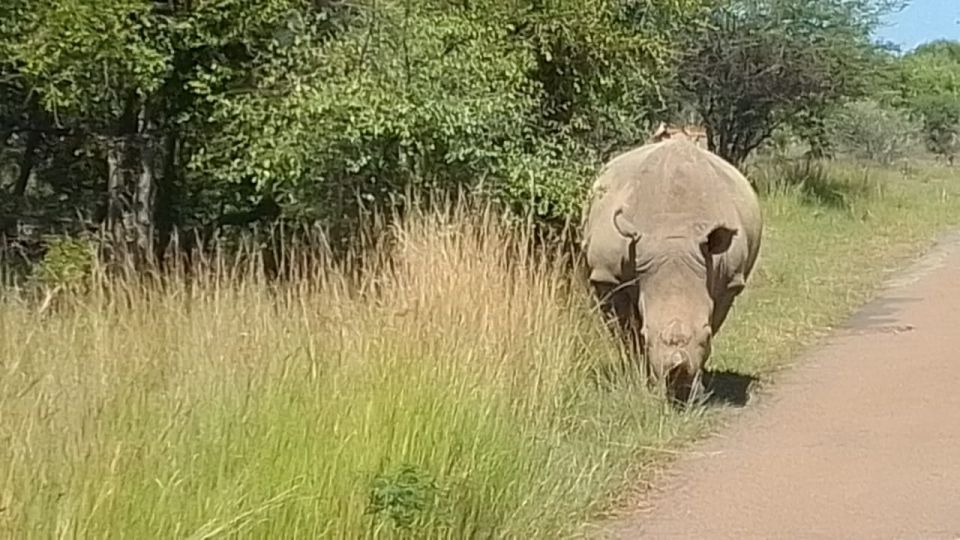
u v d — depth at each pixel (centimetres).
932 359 1373
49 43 1752
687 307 1099
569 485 877
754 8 2947
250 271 1193
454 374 850
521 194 1409
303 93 1595
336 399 777
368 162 1516
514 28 1574
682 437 1061
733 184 1230
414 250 1058
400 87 1494
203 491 663
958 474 954
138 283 1085
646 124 1770
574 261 1281
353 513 713
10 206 2255
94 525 611
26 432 652
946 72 5147
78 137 2189
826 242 2403
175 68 1919
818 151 3188
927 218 2816
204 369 808
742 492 925
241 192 1831
